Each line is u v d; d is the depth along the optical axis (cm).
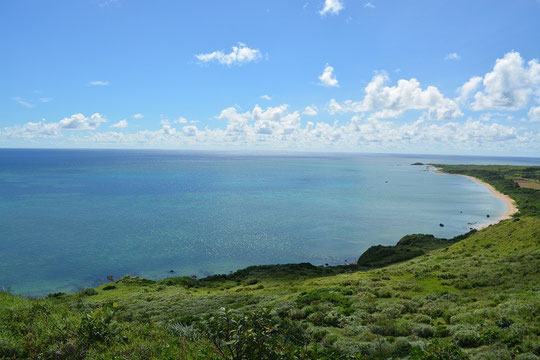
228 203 14500
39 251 7762
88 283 6162
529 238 5162
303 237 9638
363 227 10888
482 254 5003
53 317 1161
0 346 871
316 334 1953
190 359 852
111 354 904
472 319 1950
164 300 3722
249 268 6462
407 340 1661
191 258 7750
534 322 1738
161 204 13862
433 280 3753
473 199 16450
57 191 16338
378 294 3103
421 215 12756
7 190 16225
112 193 16350
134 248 8250
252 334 607
